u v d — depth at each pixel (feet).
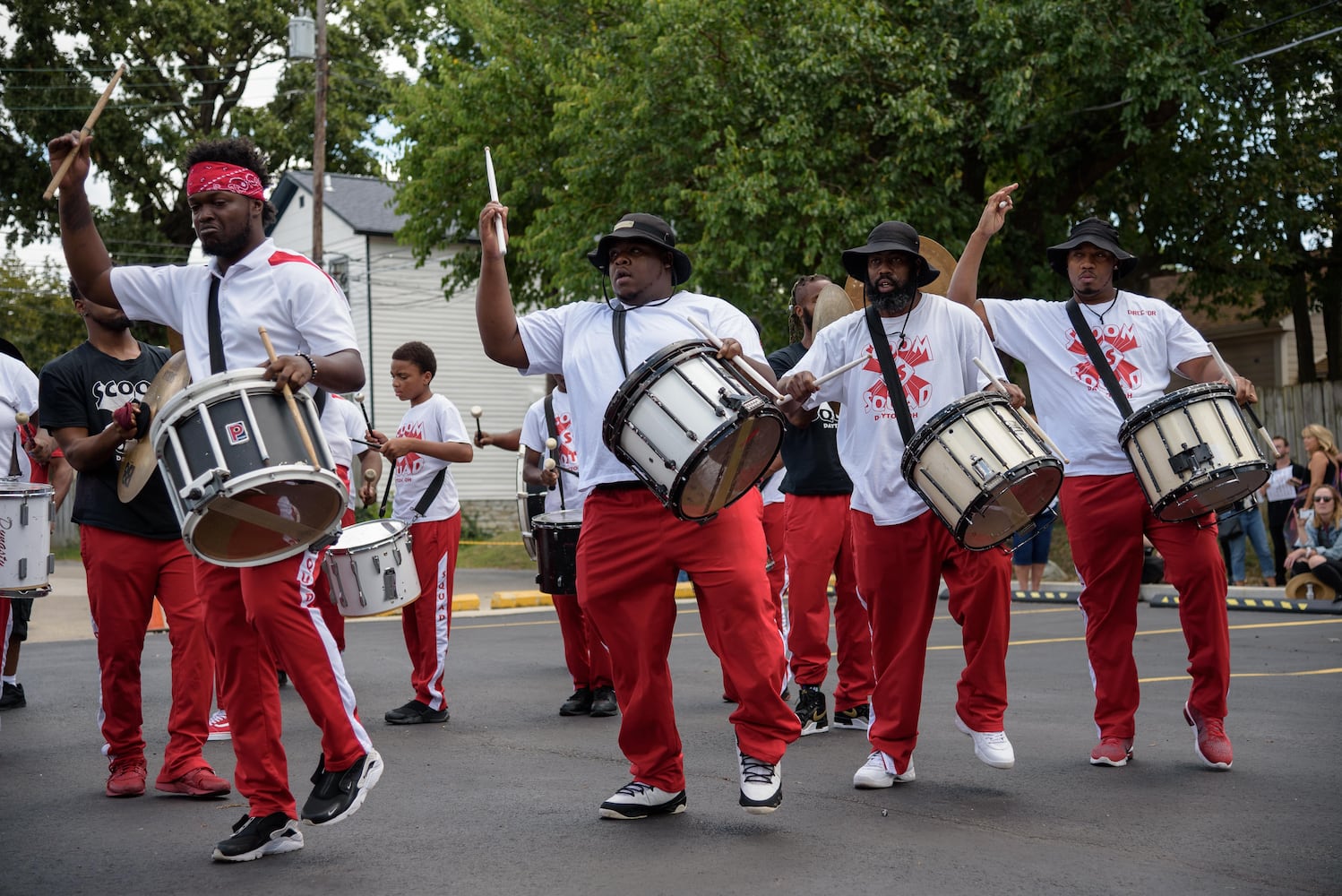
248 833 13.75
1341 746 19.19
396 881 12.73
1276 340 107.24
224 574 13.56
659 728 15.06
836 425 21.56
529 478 27.04
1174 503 17.08
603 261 15.57
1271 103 65.82
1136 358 18.42
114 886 12.81
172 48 115.24
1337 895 11.89
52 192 14.16
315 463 12.62
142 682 28.96
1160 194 67.46
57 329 130.21
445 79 77.66
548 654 33.96
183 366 16.29
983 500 15.08
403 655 33.94
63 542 106.63
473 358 109.09
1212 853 13.34
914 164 57.21
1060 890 12.05
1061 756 18.69
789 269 58.23
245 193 13.93
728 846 13.80
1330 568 41.65
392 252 106.63
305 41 87.66
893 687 16.61
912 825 14.64
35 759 20.04
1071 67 57.77
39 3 110.42
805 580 21.36
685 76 58.13
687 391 13.43
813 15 57.62
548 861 13.32
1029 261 64.49
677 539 14.46
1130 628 18.06
